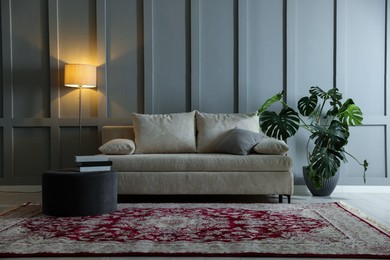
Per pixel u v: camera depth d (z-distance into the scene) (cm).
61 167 484
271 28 481
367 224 292
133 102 487
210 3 484
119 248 234
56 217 318
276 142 405
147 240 251
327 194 443
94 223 296
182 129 447
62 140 486
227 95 484
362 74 477
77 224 293
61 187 318
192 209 353
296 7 479
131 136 461
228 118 454
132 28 486
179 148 441
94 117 483
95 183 323
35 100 487
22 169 488
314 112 471
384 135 476
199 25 483
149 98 483
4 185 486
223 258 220
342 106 439
